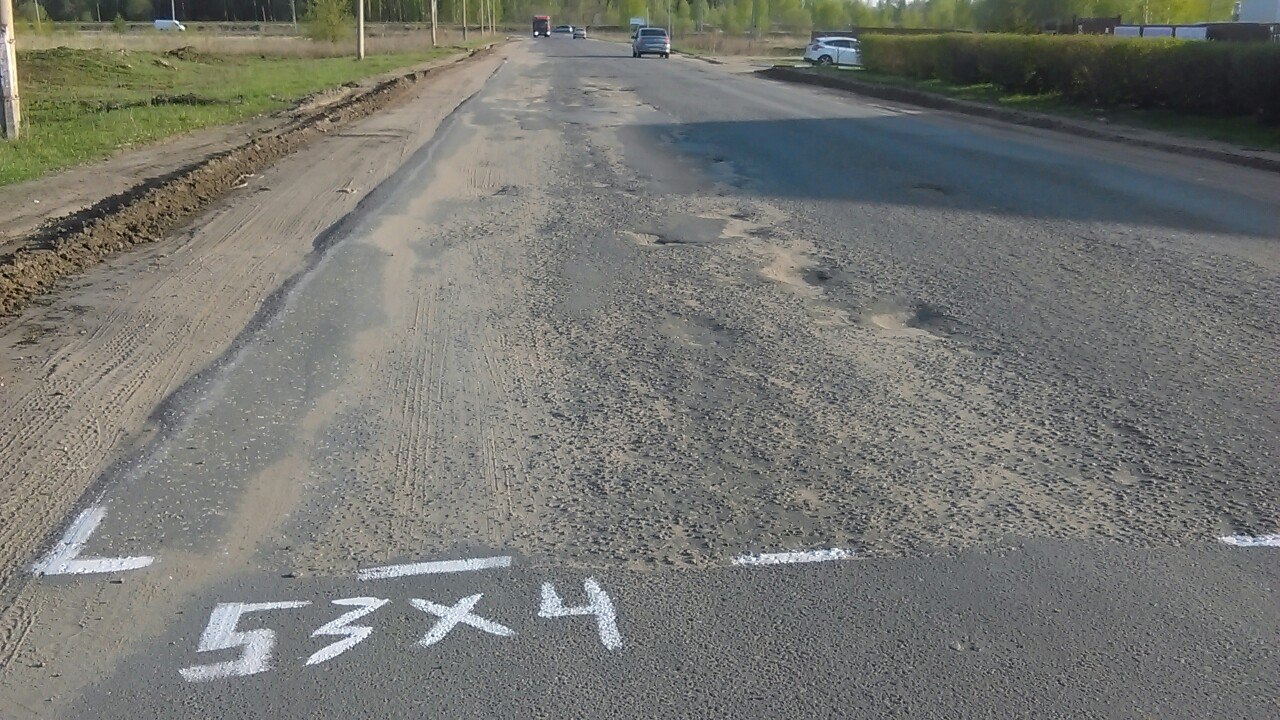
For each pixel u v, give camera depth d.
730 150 17.42
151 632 4.11
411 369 7.05
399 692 3.74
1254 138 18.06
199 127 19.95
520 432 6.01
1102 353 7.29
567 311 8.33
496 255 10.13
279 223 11.53
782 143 18.38
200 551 4.71
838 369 7.00
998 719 3.59
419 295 8.78
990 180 14.39
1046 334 7.70
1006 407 6.34
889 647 3.99
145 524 4.94
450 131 19.89
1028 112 23.39
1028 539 4.79
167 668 3.89
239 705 3.68
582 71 41.84
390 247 10.40
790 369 7.00
